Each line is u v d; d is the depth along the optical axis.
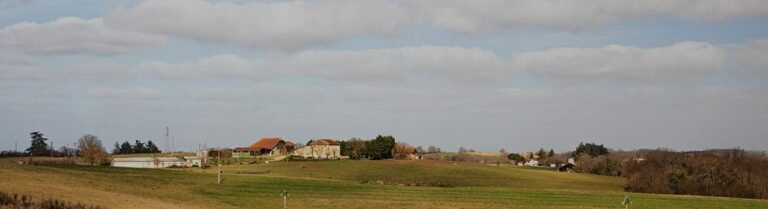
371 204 95.38
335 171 160.88
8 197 63.41
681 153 160.75
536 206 96.12
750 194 139.25
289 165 175.38
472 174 159.25
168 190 106.19
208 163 188.38
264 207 89.50
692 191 143.12
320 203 95.88
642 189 146.50
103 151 180.75
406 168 168.00
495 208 92.50
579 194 114.62
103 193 88.31
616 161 185.00
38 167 119.94
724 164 146.50
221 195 104.06
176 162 184.75
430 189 120.62
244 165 178.50
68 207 62.47
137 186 107.88
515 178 154.88
